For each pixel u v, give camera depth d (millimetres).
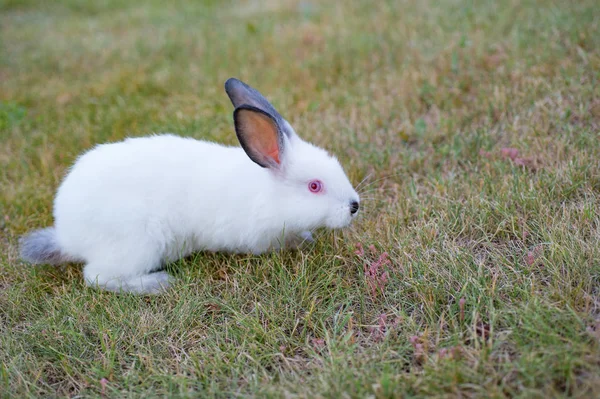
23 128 996
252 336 624
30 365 619
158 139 745
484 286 628
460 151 826
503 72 951
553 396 530
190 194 710
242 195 705
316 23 1284
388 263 675
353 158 849
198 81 1090
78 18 1626
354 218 735
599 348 552
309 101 983
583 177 726
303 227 712
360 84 1009
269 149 703
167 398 576
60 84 1134
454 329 596
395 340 605
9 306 688
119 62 1207
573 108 840
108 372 605
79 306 671
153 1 1711
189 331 646
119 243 696
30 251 723
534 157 779
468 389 548
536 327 578
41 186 850
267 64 1128
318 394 556
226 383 589
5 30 1523
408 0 1296
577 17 1024
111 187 697
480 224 698
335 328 618
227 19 1435
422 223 718
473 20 1123
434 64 1023
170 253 728
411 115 923
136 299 684
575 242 646
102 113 1008
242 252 738
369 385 558
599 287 608
